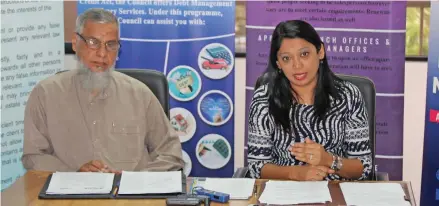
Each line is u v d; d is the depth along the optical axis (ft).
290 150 9.32
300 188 8.05
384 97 12.17
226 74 12.74
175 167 9.57
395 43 11.96
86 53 9.39
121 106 9.58
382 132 12.26
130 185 8.07
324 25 12.14
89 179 8.29
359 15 11.99
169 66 12.80
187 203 7.41
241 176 9.36
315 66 9.16
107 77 9.50
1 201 7.70
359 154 9.25
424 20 13.76
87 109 9.46
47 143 9.47
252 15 12.31
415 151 14.08
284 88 9.30
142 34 12.73
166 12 12.61
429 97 11.46
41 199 7.74
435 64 11.35
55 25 12.59
